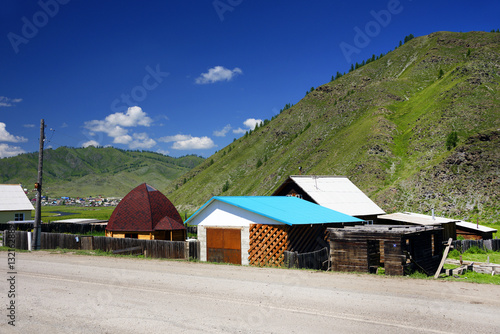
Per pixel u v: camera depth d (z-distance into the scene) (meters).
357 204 44.19
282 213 21.70
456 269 21.48
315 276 15.02
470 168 85.69
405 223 40.78
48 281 14.23
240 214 21.50
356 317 9.48
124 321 9.38
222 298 11.35
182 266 17.83
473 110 119.75
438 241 20.92
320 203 41.75
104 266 17.83
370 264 19.70
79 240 26.52
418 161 109.31
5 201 54.19
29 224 47.31
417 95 183.50
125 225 32.81
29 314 10.06
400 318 9.40
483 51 160.88
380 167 114.69
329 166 135.50
